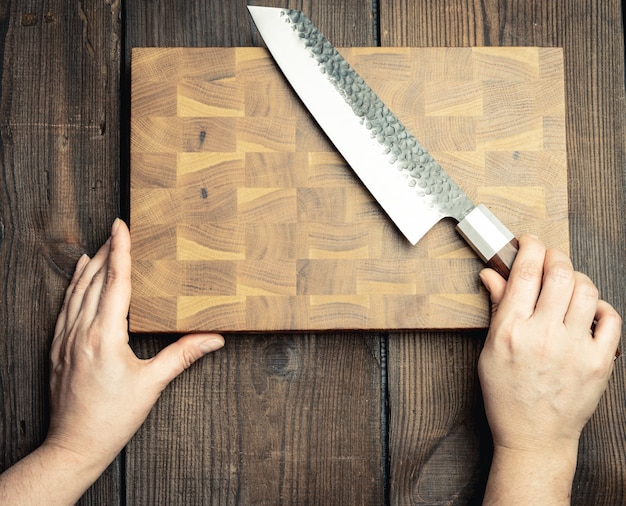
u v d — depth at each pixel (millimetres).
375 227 753
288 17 754
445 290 748
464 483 775
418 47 766
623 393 783
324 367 790
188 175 758
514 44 809
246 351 791
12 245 797
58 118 807
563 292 695
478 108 763
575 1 807
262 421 786
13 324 791
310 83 749
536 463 695
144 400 721
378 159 739
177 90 763
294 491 781
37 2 813
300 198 757
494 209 757
